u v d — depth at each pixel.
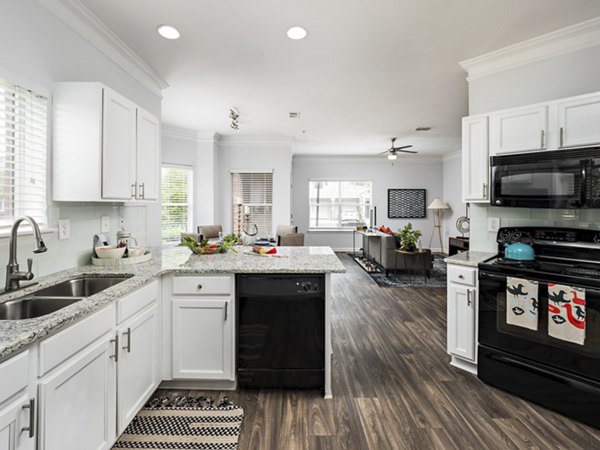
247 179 6.00
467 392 2.12
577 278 1.77
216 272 2.06
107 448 1.48
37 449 1.07
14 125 1.66
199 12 2.12
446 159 8.28
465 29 2.30
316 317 2.08
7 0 1.59
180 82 3.34
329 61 2.84
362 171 8.54
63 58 1.98
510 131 2.33
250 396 2.08
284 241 4.52
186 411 1.92
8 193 1.62
